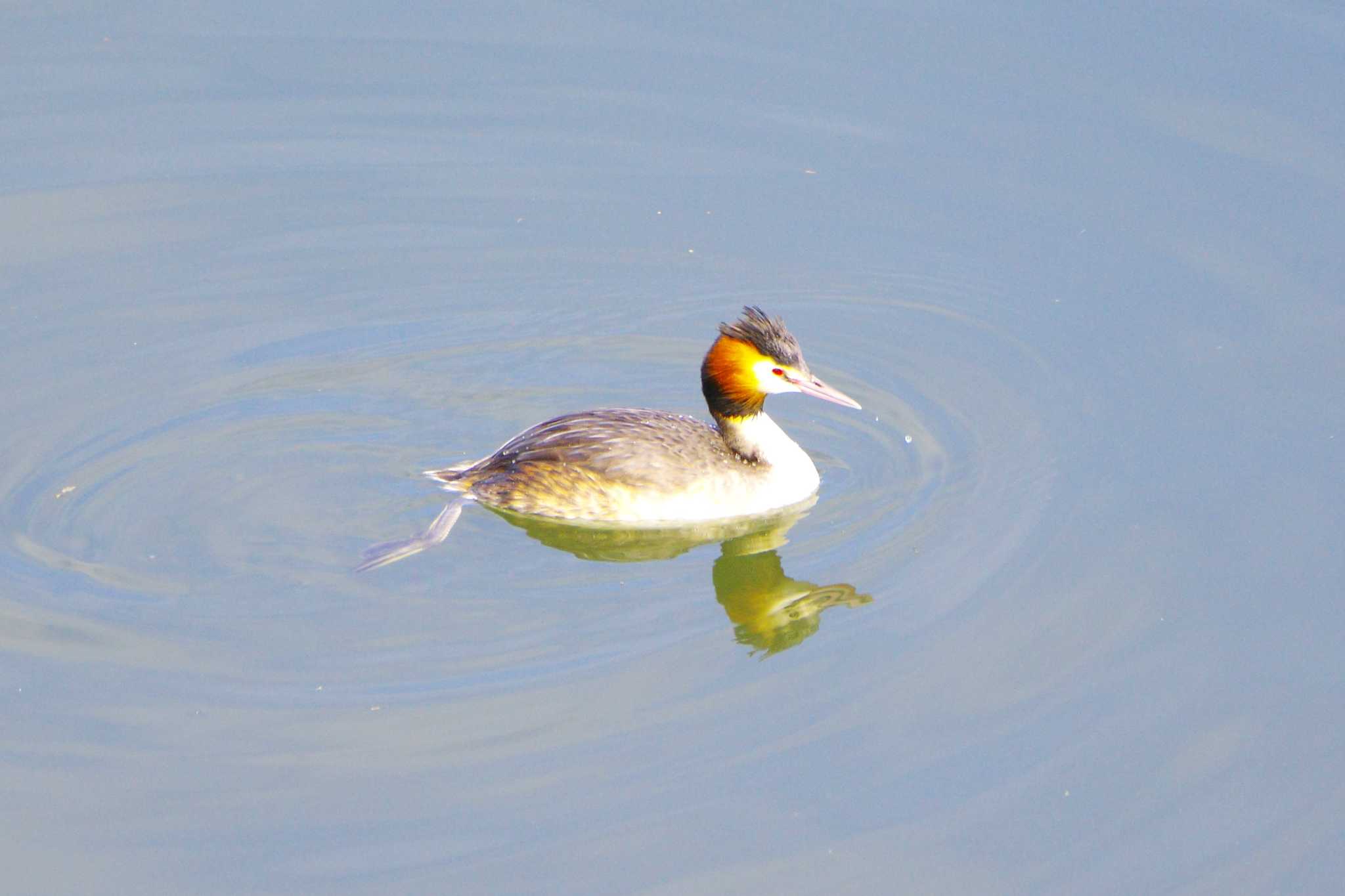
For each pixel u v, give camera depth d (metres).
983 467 15.30
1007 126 20.22
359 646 12.85
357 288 17.98
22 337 16.86
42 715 12.09
